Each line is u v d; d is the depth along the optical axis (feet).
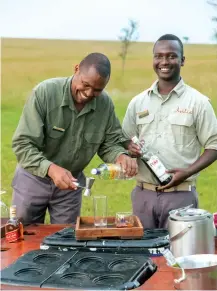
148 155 9.51
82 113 9.13
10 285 5.50
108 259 6.20
